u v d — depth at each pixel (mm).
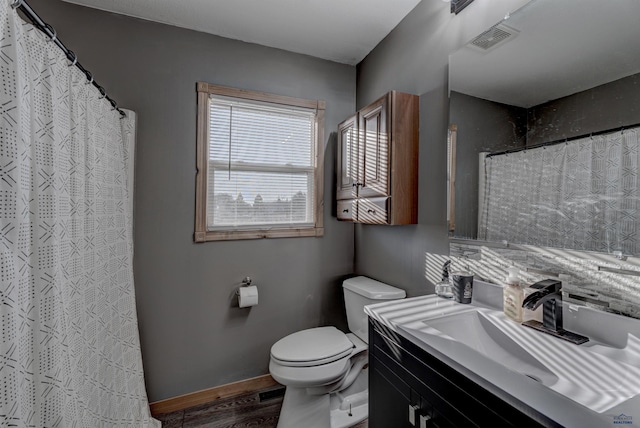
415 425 982
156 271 1863
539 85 1087
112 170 1468
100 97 1331
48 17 1657
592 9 944
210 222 2016
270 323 2146
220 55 2016
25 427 763
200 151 1948
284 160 2217
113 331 1440
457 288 1336
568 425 564
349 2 1709
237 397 2006
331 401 1787
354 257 2395
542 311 1027
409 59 1785
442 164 1526
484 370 747
